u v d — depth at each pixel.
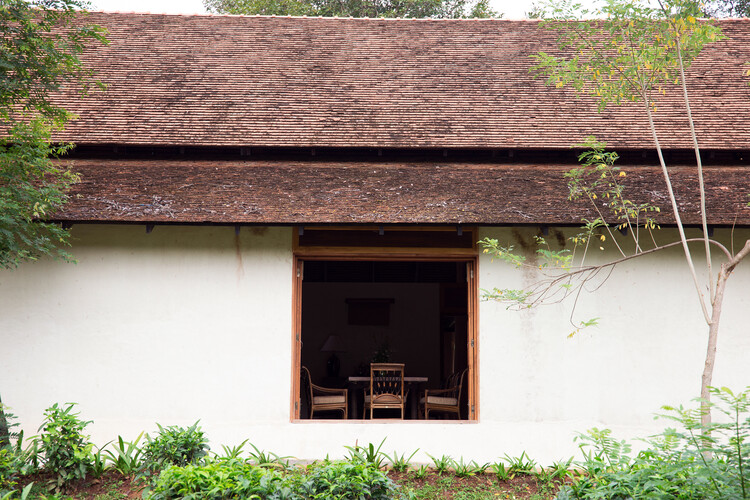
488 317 9.02
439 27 13.32
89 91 11.15
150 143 10.09
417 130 10.45
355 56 12.40
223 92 11.25
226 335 8.97
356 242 9.18
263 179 9.49
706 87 11.41
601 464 5.80
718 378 8.85
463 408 11.85
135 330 8.94
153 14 13.34
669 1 7.20
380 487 6.13
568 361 8.94
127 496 6.98
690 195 9.08
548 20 7.87
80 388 8.83
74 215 8.42
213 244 9.09
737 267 8.99
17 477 7.13
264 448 8.78
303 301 16.56
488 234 9.12
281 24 13.27
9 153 7.75
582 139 10.23
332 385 12.96
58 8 8.35
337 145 10.12
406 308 16.53
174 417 8.82
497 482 7.87
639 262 9.03
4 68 7.91
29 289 8.95
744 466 4.79
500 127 10.52
